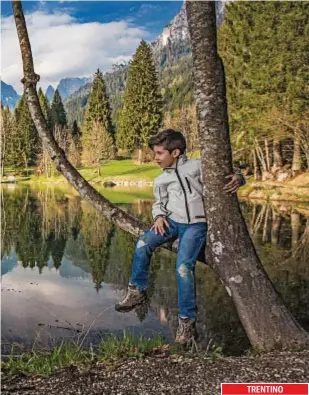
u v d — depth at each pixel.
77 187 4.18
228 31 33.81
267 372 3.15
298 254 10.30
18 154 62.81
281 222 15.84
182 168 3.84
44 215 19.56
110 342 4.07
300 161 30.12
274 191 27.38
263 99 29.39
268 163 32.44
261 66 29.84
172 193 3.84
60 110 76.50
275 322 3.67
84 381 3.21
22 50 4.30
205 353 3.62
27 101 4.34
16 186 48.28
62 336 5.88
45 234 14.13
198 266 9.07
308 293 7.30
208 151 3.77
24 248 11.88
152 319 6.41
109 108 62.47
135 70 54.06
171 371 3.26
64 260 10.47
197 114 3.84
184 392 2.96
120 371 3.32
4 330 6.06
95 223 16.64
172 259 9.96
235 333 5.66
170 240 3.96
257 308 3.70
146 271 3.88
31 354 4.60
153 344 3.96
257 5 30.02
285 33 28.53
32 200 28.61
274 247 11.20
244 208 21.00
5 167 63.69
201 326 5.91
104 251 11.41
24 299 7.51
